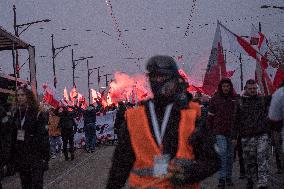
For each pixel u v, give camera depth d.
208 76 10.07
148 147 2.64
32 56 15.30
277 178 10.11
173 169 2.58
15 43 14.56
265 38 10.78
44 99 17.12
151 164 2.62
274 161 12.95
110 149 21.33
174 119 2.66
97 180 11.13
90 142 20.23
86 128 20.19
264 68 9.36
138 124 2.68
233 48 9.17
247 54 9.20
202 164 2.62
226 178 9.45
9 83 13.80
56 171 13.61
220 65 10.02
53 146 18.06
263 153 8.28
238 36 9.09
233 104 9.07
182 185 2.59
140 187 2.61
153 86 2.72
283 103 4.92
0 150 6.53
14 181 11.91
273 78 9.34
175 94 2.72
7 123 6.45
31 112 6.51
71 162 16.12
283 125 5.04
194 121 2.65
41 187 6.52
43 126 6.49
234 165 12.99
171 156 2.62
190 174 2.58
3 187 10.86
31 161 6.50
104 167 13.85
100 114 24.64
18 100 6.57
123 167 2.75
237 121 8.51
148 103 2.73
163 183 2.58
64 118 16.81
